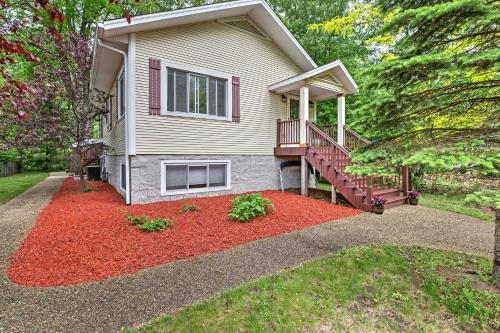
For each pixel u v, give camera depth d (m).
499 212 3.20
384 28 3.40
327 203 7.76
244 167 9.17
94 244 4.22
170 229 5.02
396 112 3.63
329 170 8.02
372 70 3.30
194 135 7.96
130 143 6.85
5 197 8.39
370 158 3.49
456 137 3.07
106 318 2.48
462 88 3.24
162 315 2.53
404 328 2.46
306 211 6.61
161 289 3.00
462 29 3.28
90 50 8.96
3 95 2.14
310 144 9.26
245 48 9.14
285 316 2.55
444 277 3.38
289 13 16.97
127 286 3.06
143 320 2.46
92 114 9.33
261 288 3.01
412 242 4.64
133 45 6.83
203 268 3.53
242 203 6.01
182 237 4.66
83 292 2.92
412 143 3.36
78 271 3.40
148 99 7.10
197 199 7.70
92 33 15.07
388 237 4.88
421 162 2.65
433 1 3.38
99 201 7.36
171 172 7.65
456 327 2.48
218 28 8.43
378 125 3.87
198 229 5.09
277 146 10.07
